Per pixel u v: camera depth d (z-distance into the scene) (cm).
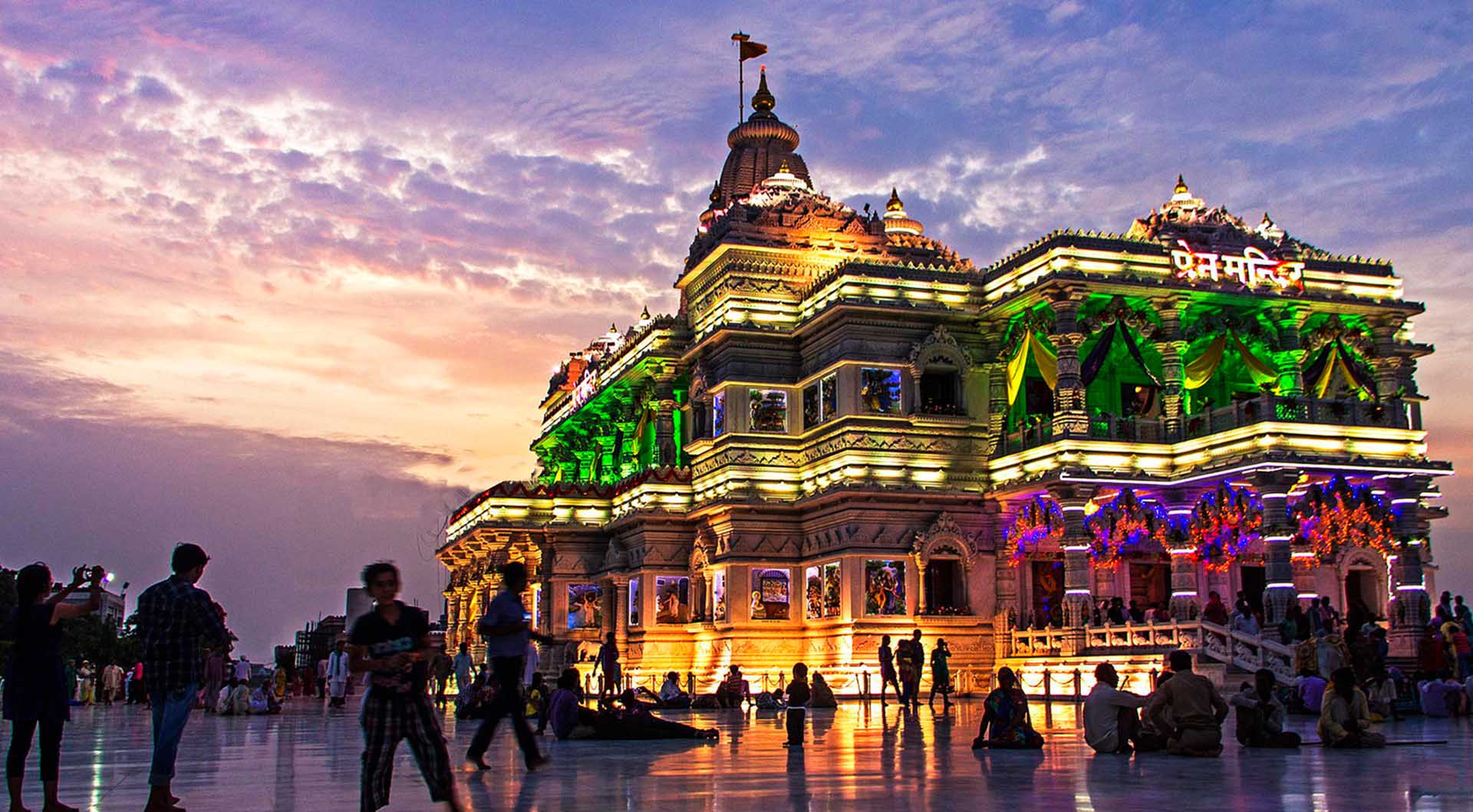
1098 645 4519
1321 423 4328
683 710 4297
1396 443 4388
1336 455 4278
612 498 6206
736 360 5484
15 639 1395
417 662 1216
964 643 5009
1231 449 4425
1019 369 5000
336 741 2628
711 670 5369
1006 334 5178
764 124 6656
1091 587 4841
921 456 5122
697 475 5719
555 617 6066
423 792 1556
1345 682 2211
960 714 3647
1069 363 4759
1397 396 4481
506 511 6178
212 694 4391
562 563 6131
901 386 5162
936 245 5888
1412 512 4431
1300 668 3234
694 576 5625
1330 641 3209
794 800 1463
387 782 1191
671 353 5978
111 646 9619
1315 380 4975
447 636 7831
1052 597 5206
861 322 5144
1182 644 4100
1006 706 2191
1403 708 3328
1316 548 4416
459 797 1474
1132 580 5272
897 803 1425
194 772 1897
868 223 5825
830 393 5241
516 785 1644
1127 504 4675
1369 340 5059
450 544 7394
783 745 2322
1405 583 4409
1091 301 4797
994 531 5150
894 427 5119
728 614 5275
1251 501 4378
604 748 2278
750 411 5466
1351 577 5266
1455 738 2431
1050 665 4628
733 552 5294
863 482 5000
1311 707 3070
